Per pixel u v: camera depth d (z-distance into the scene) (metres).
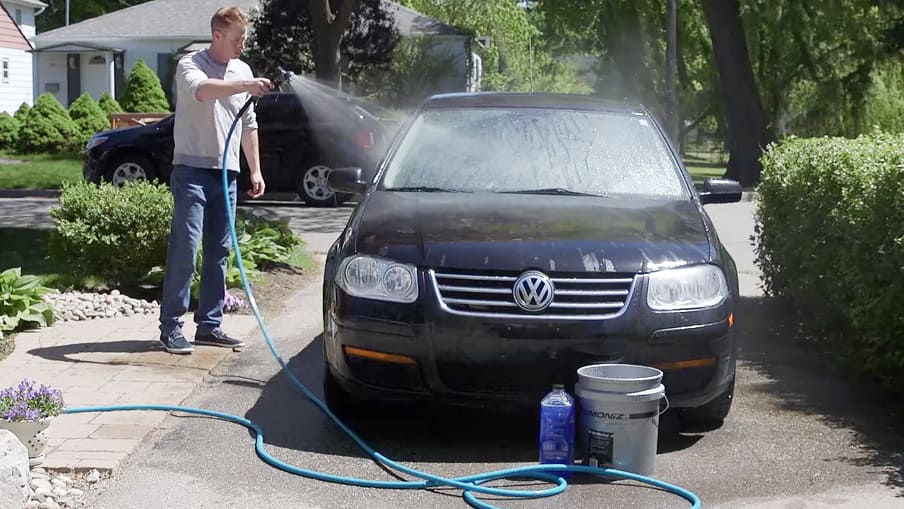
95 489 4.76
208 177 7.05
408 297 5.22
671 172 6.47
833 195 7.09
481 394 5.21
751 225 16.50
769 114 33.59
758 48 33.44
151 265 9.24
